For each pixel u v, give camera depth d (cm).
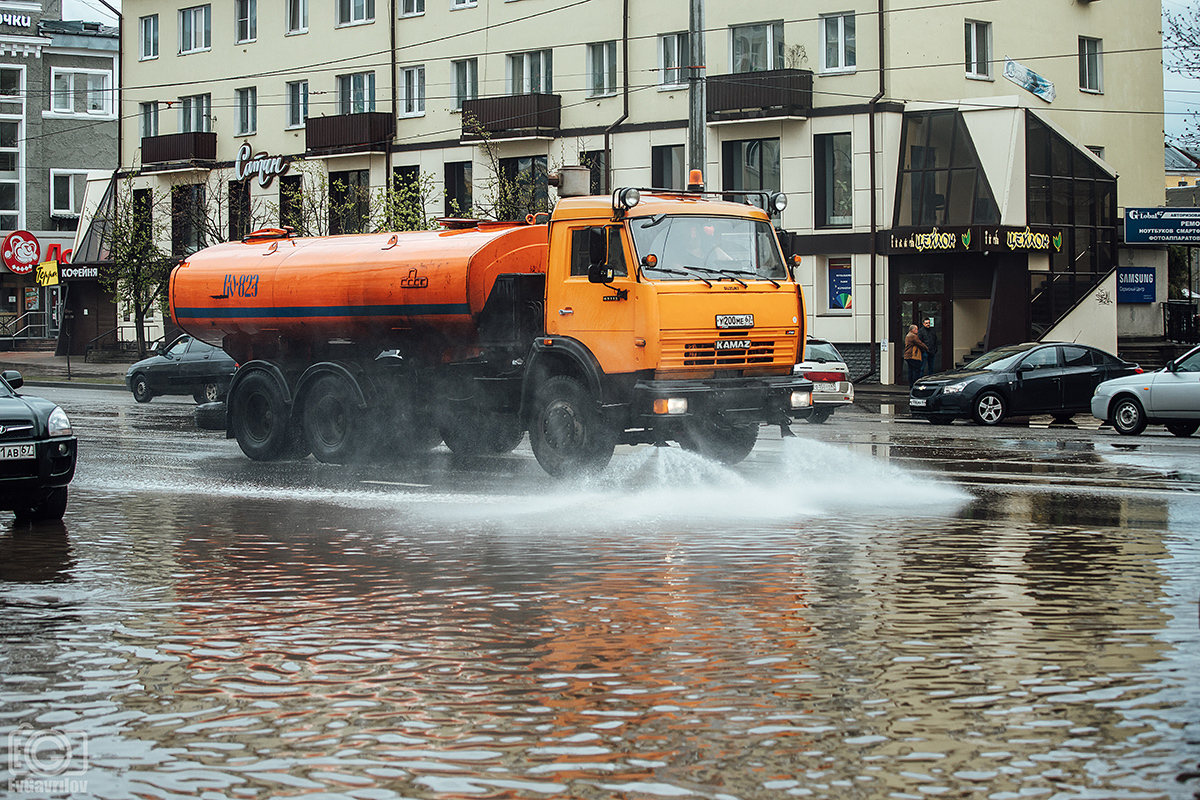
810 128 3859
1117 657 665
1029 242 3641
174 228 5231
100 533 1134
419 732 555
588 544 1041
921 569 912
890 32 3738
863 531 1089
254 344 1889
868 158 3766
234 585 887
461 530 1130
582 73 4259
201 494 1423
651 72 4131
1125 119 4519
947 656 671
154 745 541
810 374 2491
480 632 738
